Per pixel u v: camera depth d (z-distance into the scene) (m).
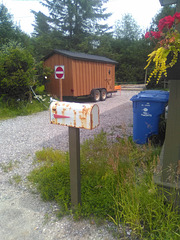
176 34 1.76
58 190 2.67
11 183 3.09
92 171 3.02
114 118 7.02
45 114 8.34
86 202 2.41
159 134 4.05
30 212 2.45
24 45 16.83
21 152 4.31
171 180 2.13
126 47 28.69
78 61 10.70
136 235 1.99
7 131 6.01
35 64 10.44
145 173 2.74
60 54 10.55
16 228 2.21
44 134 5.57
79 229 2.14
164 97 4.02
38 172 3.30
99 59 12.45
